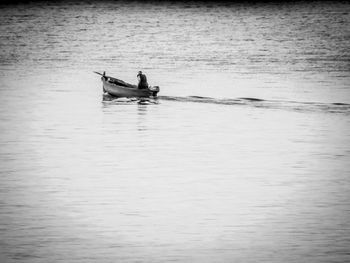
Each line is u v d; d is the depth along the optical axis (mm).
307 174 101500
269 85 194500
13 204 87000
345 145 119875
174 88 187125
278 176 100438
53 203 87500
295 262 71000
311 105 158500
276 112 149875
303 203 87812
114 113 149500
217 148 117875
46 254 72500
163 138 125438
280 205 87125
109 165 106438
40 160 109312
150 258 71875
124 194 91500
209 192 92562
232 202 88375
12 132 130750
